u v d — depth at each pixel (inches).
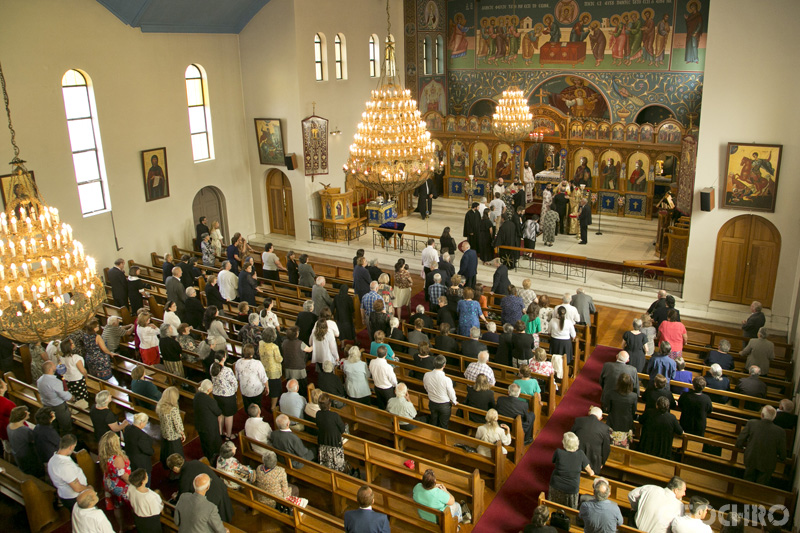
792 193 620.1
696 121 953.5
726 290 683.4
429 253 689.6
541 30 1034.7
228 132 917.8
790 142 608.7
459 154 1106.7
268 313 522.9
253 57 898.1
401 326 564.7
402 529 356.5
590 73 1018.1
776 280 648.4
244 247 732.0
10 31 641.0
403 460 401.4
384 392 442.9
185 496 293.6
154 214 829.8
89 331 473.7
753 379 438.6
